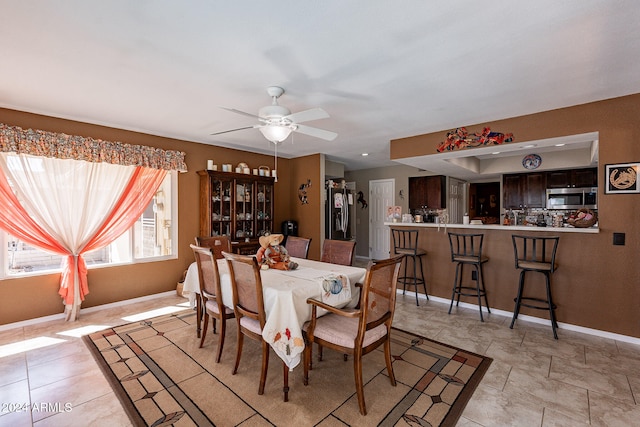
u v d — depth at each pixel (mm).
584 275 3133
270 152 5609
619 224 2924
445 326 3283
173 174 4422
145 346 2746
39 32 1807
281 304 2029
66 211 3410
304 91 2729
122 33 1827
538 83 2557
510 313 3619
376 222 7594
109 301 3824
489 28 1777
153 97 2863
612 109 2900
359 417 1826
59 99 2896
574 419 1823
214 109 3203
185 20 1701
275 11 1623
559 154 5348
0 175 3047
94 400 1988
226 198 4785
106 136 3752
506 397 2039
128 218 3906
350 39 1903
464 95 2822
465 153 4031
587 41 1908
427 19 1696
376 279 1931
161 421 1782
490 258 3756
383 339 2096
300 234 6035
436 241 4219
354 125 3826
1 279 3119
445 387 2137
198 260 2701
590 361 2521
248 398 2004
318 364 2469
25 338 2916
